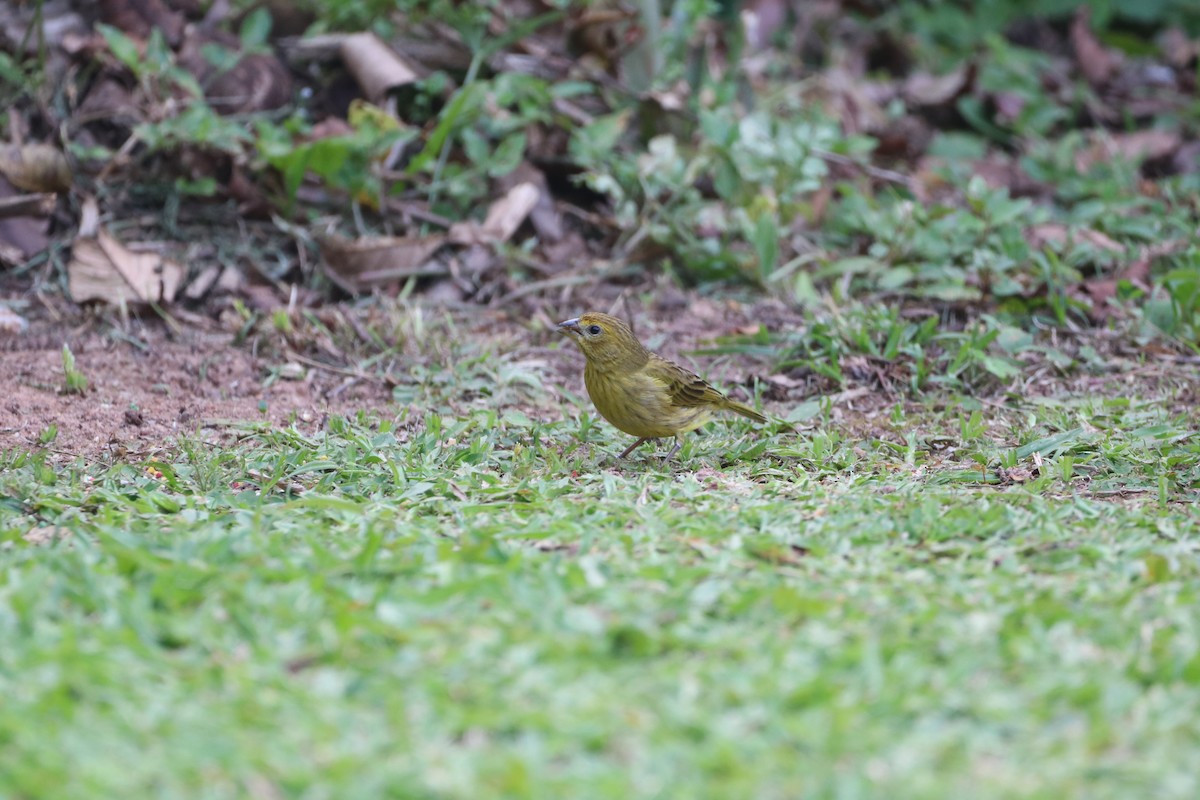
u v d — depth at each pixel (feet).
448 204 48.70
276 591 22.49
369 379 40.01
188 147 46.93
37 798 16.87
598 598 22.61
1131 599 23.12
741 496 30.12
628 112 49.47
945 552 26.00
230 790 17.11
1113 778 17.65
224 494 29.89
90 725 18.34
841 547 25.85
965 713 19.11
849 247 49.24
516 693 19.26
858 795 16.85
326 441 33.71
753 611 22.15
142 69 46.29
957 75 62.95
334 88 50.75
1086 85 67.67
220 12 51.70
